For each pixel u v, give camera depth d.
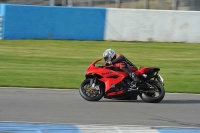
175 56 66.50
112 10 76.00
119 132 24.44
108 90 34.31
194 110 32.50
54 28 74.94
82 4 84.62
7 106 31.38
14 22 73.44
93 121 27.44
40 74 49.75
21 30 73.88
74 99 35.53
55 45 70.75
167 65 59.59
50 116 28.48
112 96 34.66
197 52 70.06
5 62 57.03
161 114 30.53
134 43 75.50
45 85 42.94
